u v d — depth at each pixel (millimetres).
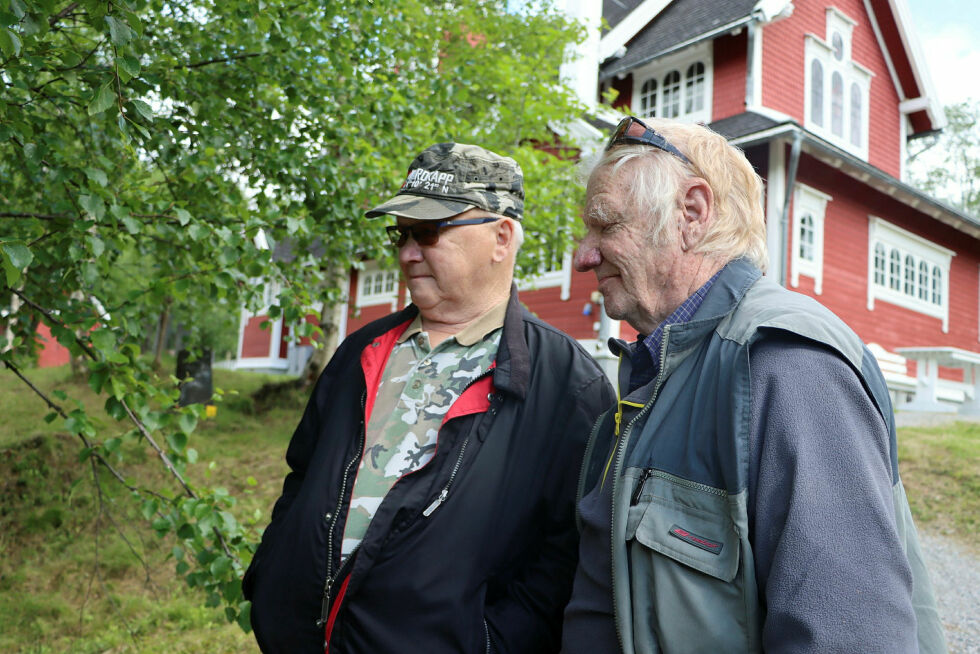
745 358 1109
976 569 5000
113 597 5152
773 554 1017
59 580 5520
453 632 1539
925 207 12812
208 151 3320
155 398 2785
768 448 1040
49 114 3643
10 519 6531
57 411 2781
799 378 1055
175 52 3465
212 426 10133
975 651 3875
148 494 2777
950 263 15047
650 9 13523
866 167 11031
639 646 1122
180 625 4703
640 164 1306
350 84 3779
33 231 2867
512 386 1694
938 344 14430
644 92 13672
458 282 1815
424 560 1574
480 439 1677
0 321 3316
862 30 14539
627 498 1187
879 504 967
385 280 16641
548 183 6676
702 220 1285
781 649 956
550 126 9477
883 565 941
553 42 9078
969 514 5898
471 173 1849
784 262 10227
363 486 1699
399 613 1557
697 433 1153
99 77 2812
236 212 3137
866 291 12641
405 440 1718
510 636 1608
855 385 1043
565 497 1676
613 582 1183
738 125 11039
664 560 1111
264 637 1751
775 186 10734
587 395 1758
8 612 4891
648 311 1330
